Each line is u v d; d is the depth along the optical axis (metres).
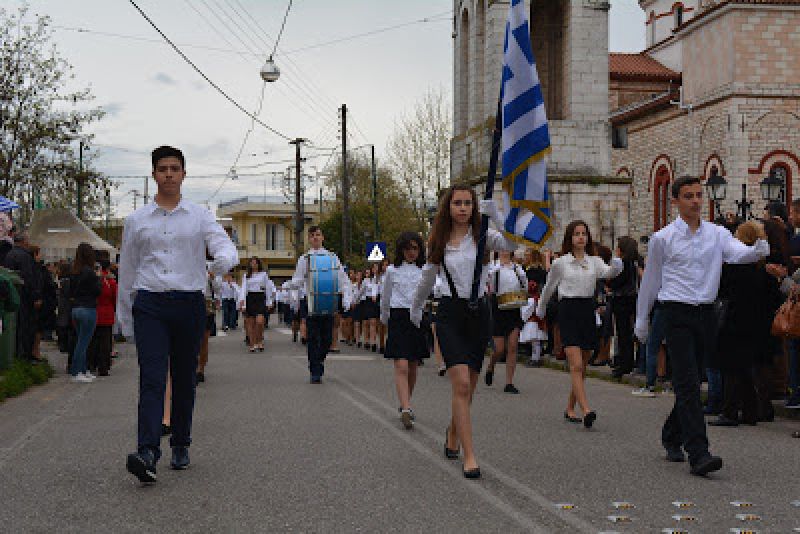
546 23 30.84
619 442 8.55
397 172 52.78
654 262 7.54
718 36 35.16
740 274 9.59
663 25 50.69
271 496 6.16
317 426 9.42
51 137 28.86
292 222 79.44
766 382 10.07
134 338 6.75
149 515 5.64
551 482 6.66
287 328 37.00
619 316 14.34
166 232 6.80
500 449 8.12
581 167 29.12
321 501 6.02
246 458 7.57
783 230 10.07
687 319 7.27
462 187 6.99
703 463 6.84
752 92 34.00
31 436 8.82
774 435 9.10
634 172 42.09
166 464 7.34
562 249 10.12
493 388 13.65
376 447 8.15
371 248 39.41
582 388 9.67
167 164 6.87
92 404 11.48
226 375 15.38
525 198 7.09
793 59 34.12
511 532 5.22
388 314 10.05
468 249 7.00
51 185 30.08
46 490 6.37
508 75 7.20
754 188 34.03
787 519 5.57
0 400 11.59
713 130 35.50
